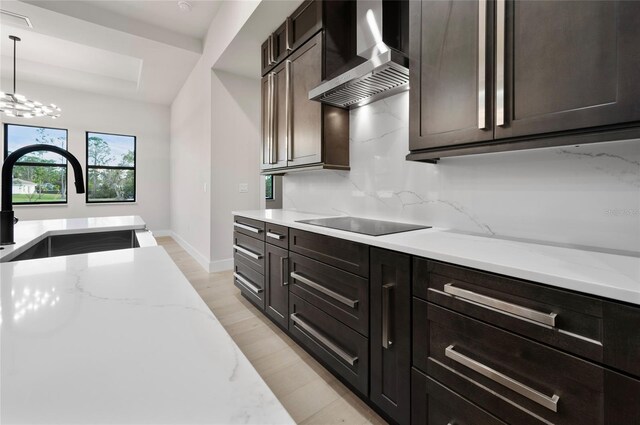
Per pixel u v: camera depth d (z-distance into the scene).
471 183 1.52
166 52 3.79
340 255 1.51
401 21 2.00
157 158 6.21
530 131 1.03
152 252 1.04
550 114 0.98
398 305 1.21
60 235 1.64
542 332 0.81
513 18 1.06
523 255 1.00
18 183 4.95
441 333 1.06
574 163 1.18
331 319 1.60
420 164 1.77
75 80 4.88
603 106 0.88
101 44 3.55
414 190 1.80
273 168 2.69
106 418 0.29
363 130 2.14
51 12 2.85
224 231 3.83
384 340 1.25
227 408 0.30
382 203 2.01
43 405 0.30
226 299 2.83
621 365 0.69
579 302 0.75
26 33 3.62
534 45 1.01
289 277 1.97
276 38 2.61
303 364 1.80
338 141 2.18
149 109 6.08
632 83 0.83
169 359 0.39
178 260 4.34
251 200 4.04
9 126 4.84
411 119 1.42
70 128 5.27
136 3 3.09
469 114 1.20
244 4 2.57
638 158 1.04
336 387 1.60
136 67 4.75
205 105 3.86
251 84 3.98
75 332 0.46
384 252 1.27
